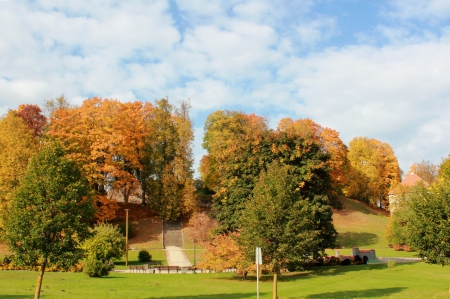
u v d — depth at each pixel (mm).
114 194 76812
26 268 37500
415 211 28000
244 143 44875
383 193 96250
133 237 61812
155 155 68688
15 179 45438
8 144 50188
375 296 24859
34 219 18812
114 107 65812
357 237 69062
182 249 58469
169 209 65125
